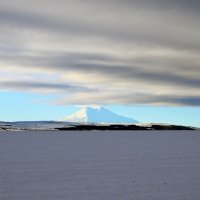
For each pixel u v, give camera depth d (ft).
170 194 69.87
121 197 67.10
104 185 79.71
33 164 122.01
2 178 90.63
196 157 148.77
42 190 73.87
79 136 438.81
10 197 66.95
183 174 97.19
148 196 67.97
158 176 93.40
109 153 169.58
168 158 143.95
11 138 359.66
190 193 70.74
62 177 92.07
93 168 111.04
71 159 139.23
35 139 335.88
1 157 147.33
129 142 284.61
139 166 115.96
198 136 448.24
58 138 366.43
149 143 269.03
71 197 66.85
